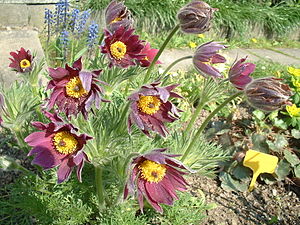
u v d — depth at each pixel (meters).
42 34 0.77
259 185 0.44
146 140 0.35
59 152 0.24
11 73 0.55
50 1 0.79
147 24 0.87
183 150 0.36
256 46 0.96
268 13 0.99
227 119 0.52
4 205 0.34
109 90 0.33
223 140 0.47
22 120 0.32
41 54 0.63
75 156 0.23
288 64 0.83
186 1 0.92
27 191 0.34
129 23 0.32
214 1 0.95
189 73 0.65
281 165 0.45
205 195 0.41
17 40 0.68
